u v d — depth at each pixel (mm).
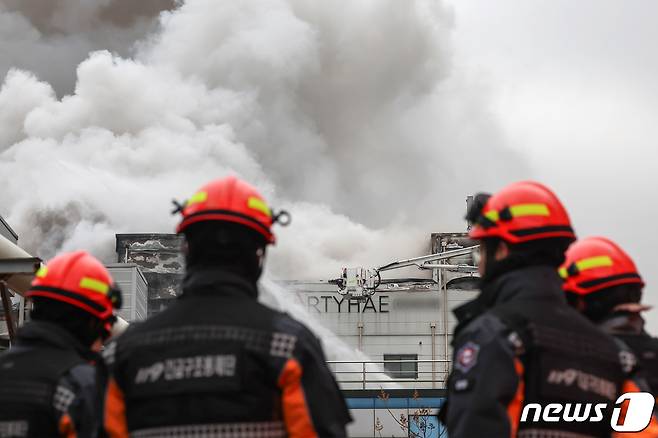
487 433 4555
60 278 6059
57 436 5582
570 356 4879
